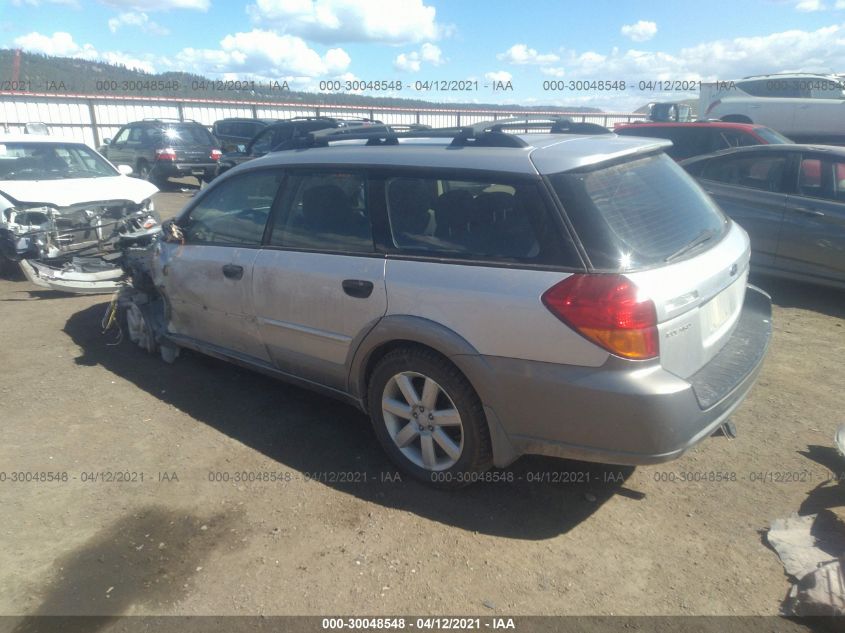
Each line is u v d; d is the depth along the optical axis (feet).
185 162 54.34
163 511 10.44
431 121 89.86
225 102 81.25
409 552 9.40
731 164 22.68
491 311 9.34
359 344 11.05
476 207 9.86
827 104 47.11
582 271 8.82
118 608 8.45
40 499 10.78
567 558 9.23
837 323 18.80
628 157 10.42
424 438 10.73
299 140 13.48
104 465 11.80
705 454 11.80
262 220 12.88
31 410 13.97
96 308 21.29
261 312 12.67
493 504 10.49
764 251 21.65
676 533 9.70
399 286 10.30
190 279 14.17
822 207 20.29
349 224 11.30
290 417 13.56
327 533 9.84
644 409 8.52
